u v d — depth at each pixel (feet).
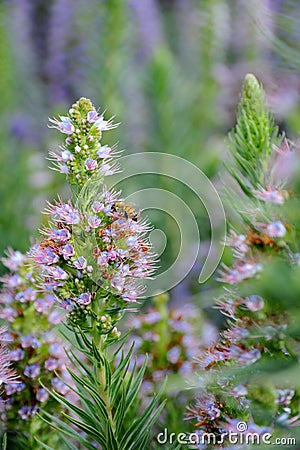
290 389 2.40
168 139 4.04
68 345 2.76
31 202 3.81
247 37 4.44
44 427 2.65
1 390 2.65
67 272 2.34
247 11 4.42
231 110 4.47
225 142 2.77
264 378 2.39
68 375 2.66
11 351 2.64
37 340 2.63
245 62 4.47
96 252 2.31
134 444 2.46
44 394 2.64
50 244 2.34
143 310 3.12
